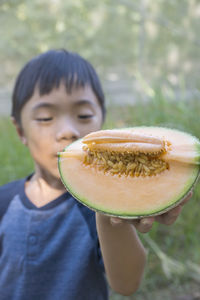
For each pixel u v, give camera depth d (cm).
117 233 34
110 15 313
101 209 29
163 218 29
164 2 300
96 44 296
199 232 82
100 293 42
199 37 291
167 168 29
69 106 43
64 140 41
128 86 220
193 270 73
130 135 28
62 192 45
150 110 100
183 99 107
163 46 295
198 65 280
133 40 303
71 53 48
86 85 44
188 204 86
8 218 46
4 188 49
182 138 30
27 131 45
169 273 70
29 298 42
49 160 43
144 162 29
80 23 296
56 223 43
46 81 43
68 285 41
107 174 29
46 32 290
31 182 49
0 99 234
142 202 28
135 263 36
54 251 42
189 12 301
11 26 293
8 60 289
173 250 78
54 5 297
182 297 67
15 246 44
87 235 42
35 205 45
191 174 28
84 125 43
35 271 42
